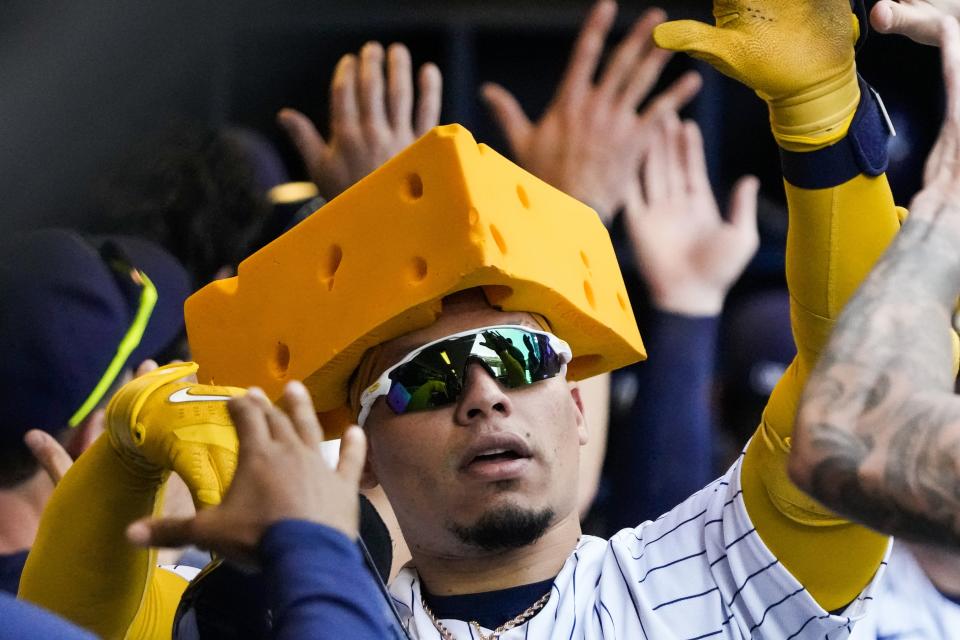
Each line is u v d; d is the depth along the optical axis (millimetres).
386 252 7285
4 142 7977
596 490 12133
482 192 7133
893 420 5438
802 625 7348
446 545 7434
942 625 8688
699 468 11031
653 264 11133
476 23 14086
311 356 7484
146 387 7113
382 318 7234
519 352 7301
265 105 13672
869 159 7098
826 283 7160
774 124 7176
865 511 5445
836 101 7051
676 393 11055
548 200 7715
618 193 9969
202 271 10219
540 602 7559
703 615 7418
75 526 7281
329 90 13781
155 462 6992
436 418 7312
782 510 7324
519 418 7293
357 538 5957
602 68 14281
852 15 7102
